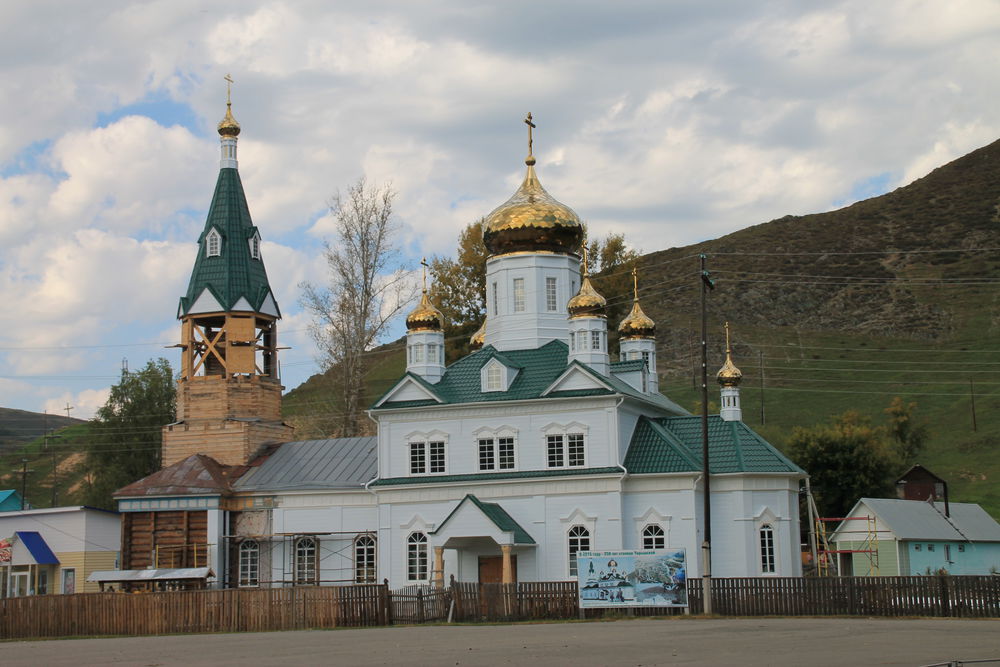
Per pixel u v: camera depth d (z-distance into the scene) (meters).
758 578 58.38
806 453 115.69
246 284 91.06
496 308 83.25
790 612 57.62
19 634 62.00
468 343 116.44
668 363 193.38
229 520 84.81
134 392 135.12
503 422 75.56
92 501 130.62
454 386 78.25
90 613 61.50
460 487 75.38
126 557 85.38
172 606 60.62
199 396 89.81
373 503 81.12
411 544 76.38
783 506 72.62
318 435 116.25
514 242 82.50
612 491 72.31
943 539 99.56
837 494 114.44
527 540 72.88
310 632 55.16
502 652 37.97
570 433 73.94
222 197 93.19
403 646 42.38
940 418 163.25
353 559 80.94
